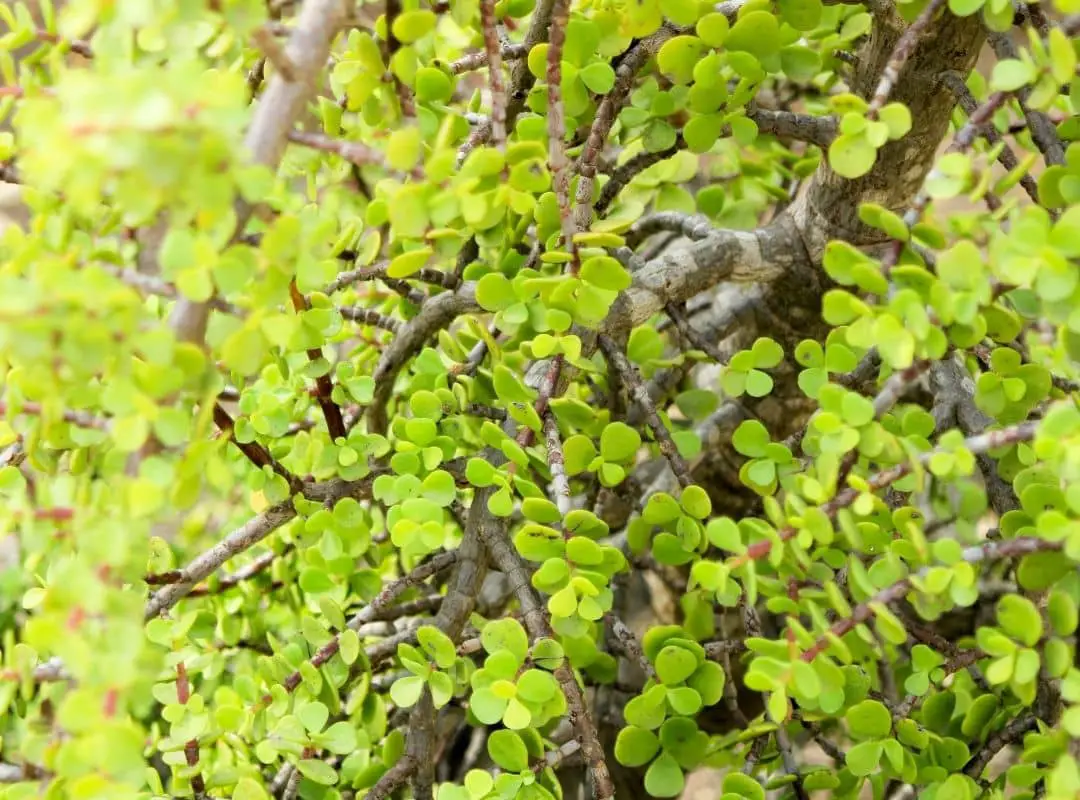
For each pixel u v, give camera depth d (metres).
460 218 0.65
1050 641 0.54
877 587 0.61
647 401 0.83
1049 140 0.70
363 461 0.76
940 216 0.69
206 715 0.75
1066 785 0.52
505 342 0.90
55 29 0.72
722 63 0.68
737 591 0.65
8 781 0.63
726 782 0.68
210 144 0.41
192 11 0.45
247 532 0.80
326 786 0.82
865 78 0.85
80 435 0.61
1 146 0.70
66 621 0.46
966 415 0.84
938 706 0.75
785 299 1.03
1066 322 0.54
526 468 0.76
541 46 0.69
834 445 0.57
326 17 0.51
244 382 0.81
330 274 0.68
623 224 0.74
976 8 0.58
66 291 0.43
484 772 0.65
